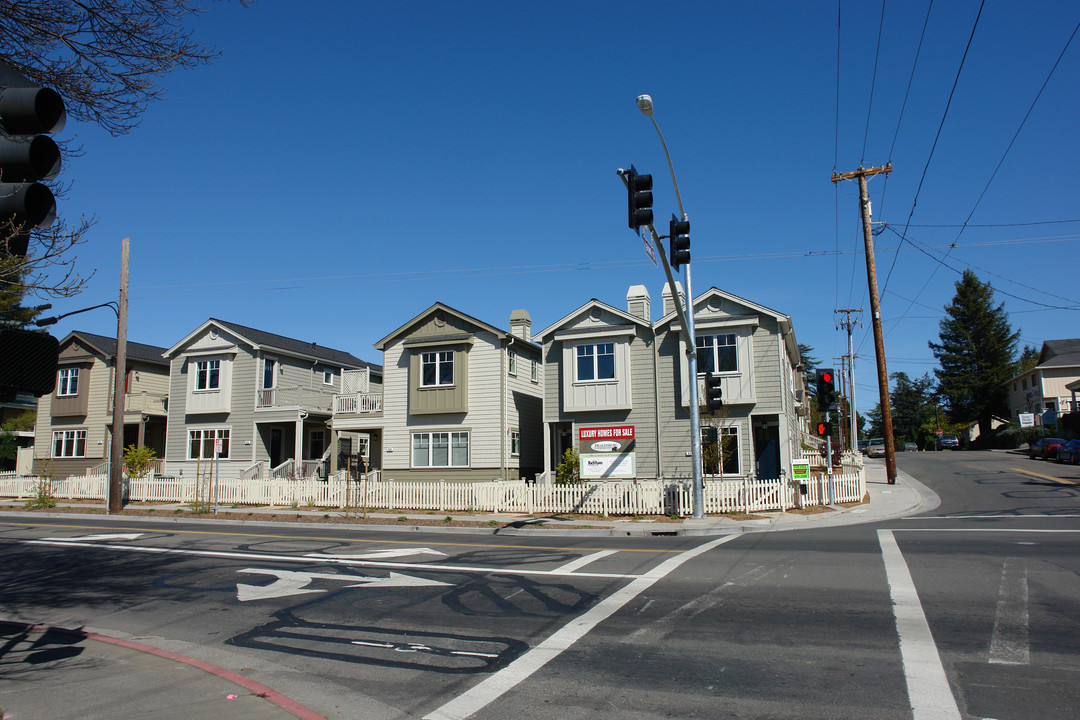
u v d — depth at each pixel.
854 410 49.19
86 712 5.79
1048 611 8.44
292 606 9.99
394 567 12.88
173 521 23.48
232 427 36.47
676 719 5.64
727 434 26.36
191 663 7.22
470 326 31.86
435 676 6.89
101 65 7.68
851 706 5.77
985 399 71.94
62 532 19.03
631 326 29.16
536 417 34.50
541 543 16.47
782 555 12.98
